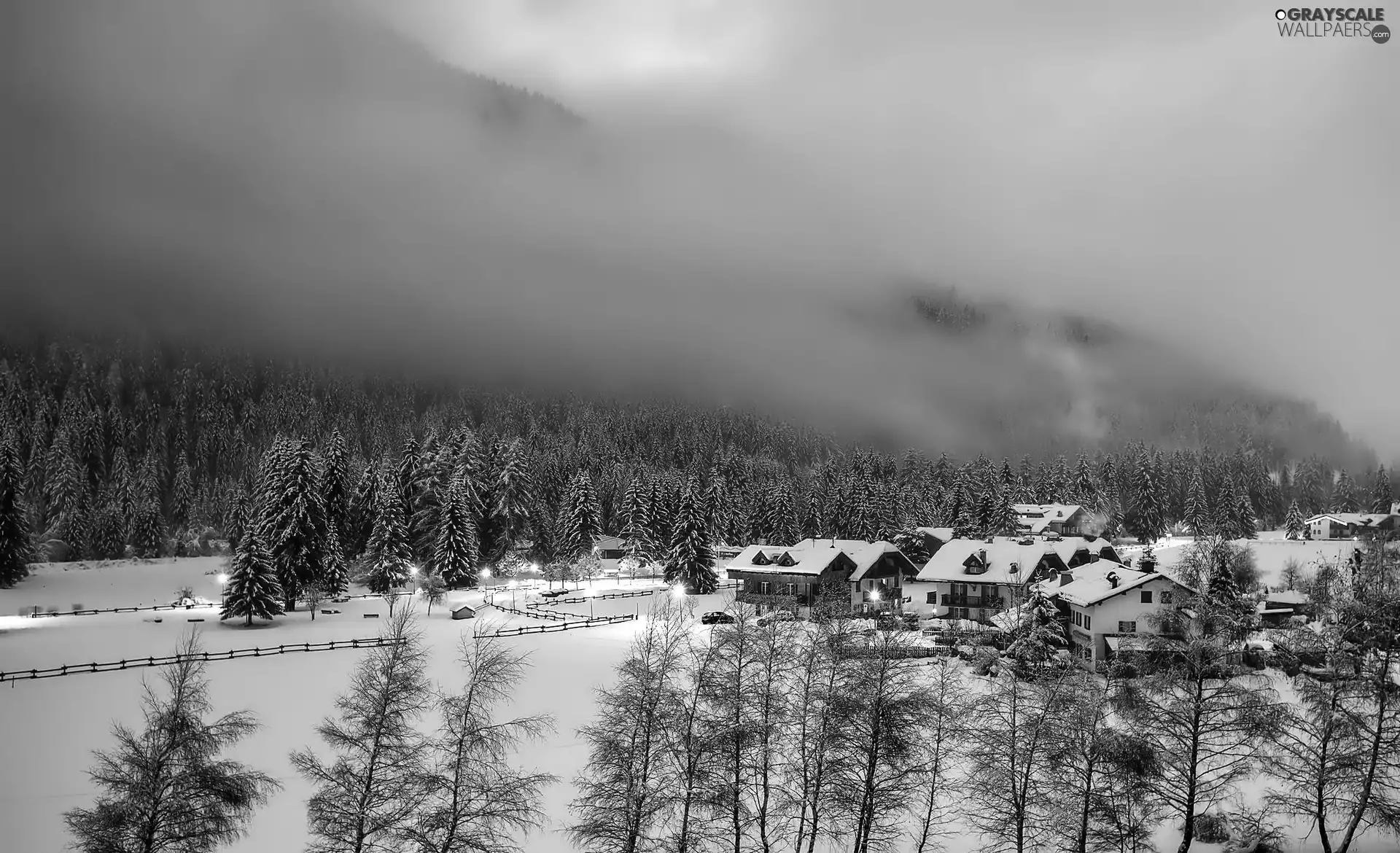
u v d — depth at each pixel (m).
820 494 150.62
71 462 150.25
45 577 119.88
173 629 80.50
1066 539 92.94
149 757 23.56
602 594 105.56
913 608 92.50
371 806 25.25
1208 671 33.22
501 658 32.97
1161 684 33.38
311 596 91.25
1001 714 33.88
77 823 23.22
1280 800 33.28
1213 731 32.16
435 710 47.66
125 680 58.88
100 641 73.94
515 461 129.38
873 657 34.25
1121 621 64.56
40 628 80.56
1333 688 33.25
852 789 31.84
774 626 35.88
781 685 36.38
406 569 108.19
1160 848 34.25
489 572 117.06
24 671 60.09
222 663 65.19
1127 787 31.53
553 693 55.56
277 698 55.34
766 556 100.62
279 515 92.62
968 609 86.44
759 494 155.75
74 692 55.78
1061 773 32.41
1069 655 57.41
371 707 27.11
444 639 75.94
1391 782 33.47
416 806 26.33
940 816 37.44
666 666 32.78
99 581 117.75
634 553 124.56
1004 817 33.50
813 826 32.38
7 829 35.12
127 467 171.88
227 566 114.88
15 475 112.94
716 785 30.42
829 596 74.88
